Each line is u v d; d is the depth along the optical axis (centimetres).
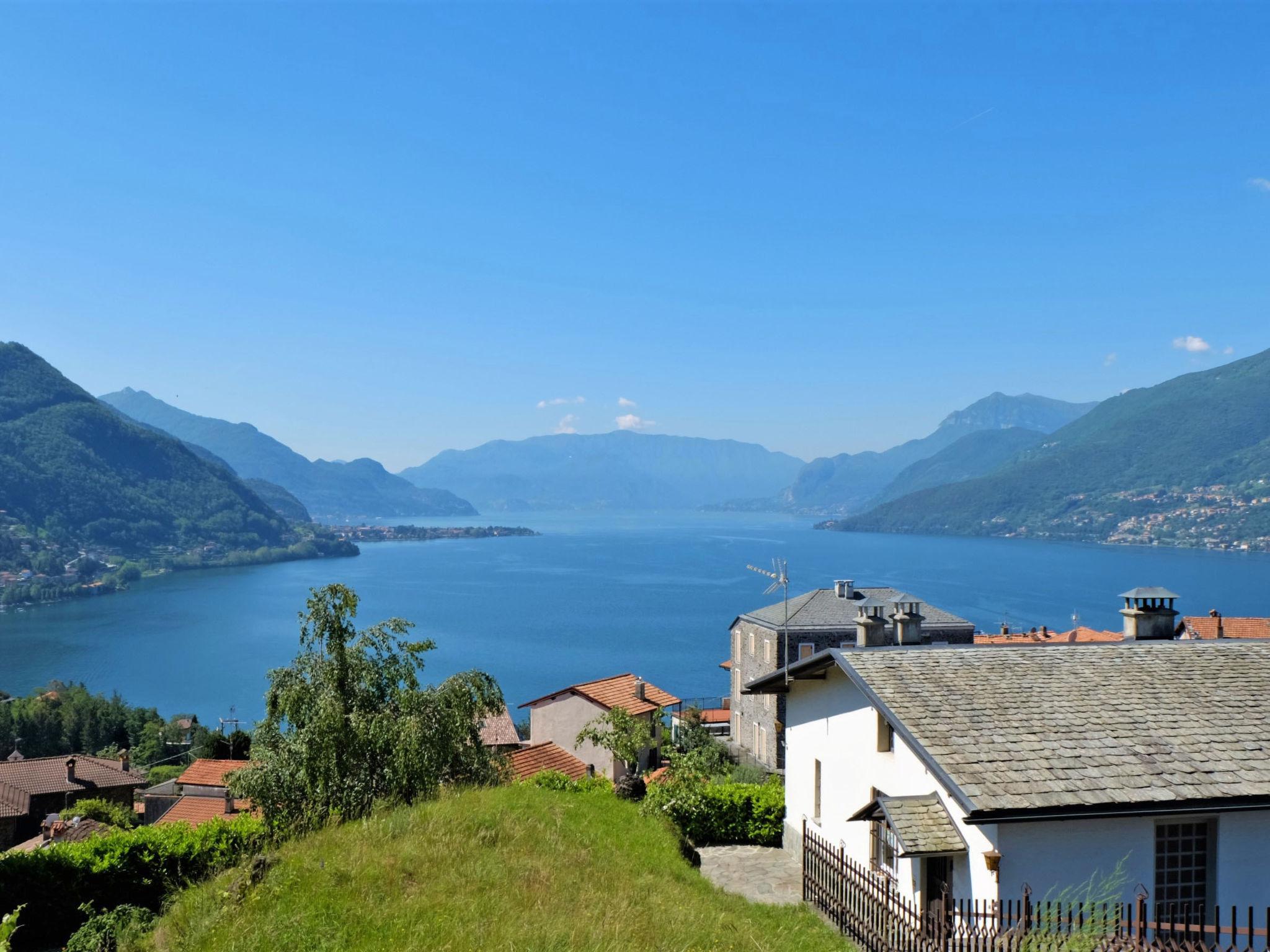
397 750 2227
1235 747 1592
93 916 1706
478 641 18825
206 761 5919
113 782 6500
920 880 1666
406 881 1361
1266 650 1994
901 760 1781
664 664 16500
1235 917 1273
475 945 1101
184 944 1180
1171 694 1777
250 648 19000
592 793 2591
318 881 1327
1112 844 1466
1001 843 1432
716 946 1267
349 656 2397
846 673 2006
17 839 5825
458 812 1812
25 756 10169
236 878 1362
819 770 2338
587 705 5134
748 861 2406
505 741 5097
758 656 6144
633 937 1198
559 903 1307
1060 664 1903
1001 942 1248
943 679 1823
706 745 5406
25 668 16988
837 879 1711
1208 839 1512
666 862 1816
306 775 2211
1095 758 1542
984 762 1518
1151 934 1399
